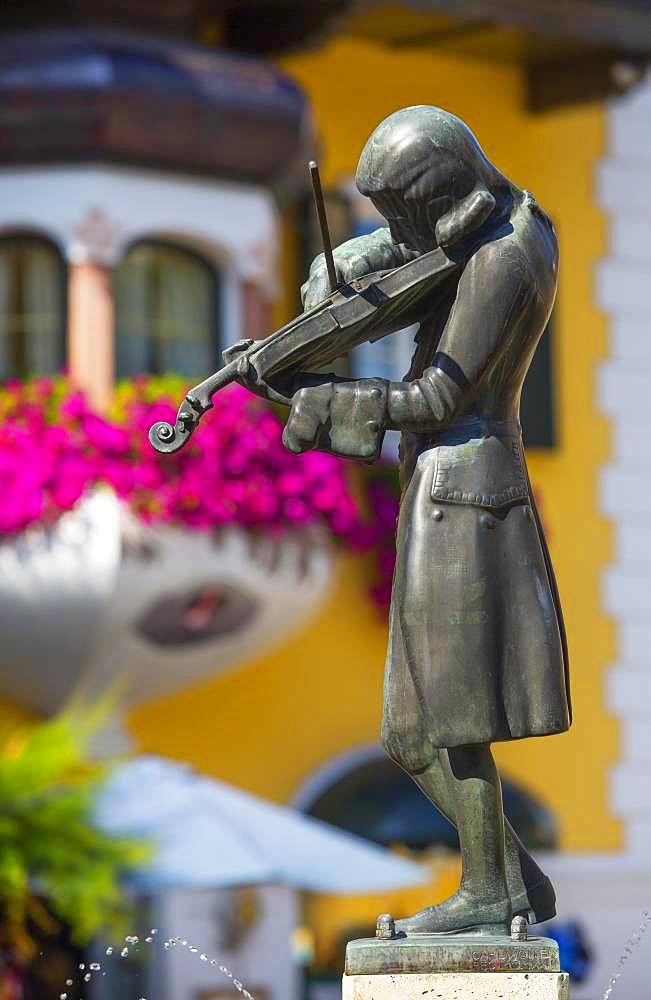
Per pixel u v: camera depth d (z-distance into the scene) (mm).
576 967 18438
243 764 17875
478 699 5613
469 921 5680
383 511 17938
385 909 18266
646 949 19547
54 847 13703
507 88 19688
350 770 18109
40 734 14477
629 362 20375
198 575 15984
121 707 17094
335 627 18359
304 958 17641
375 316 5668
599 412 20188
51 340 16266
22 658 16562
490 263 5629
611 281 20297
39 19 16156
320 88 18594
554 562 19812
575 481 20016
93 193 15969
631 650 20156
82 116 15766
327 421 5641
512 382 5770
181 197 16328
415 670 5676
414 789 18016
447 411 5625
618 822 19797
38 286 16281
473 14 17484
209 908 16109
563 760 19656
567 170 20094
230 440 15914
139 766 14898
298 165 16844
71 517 15656
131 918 14891
